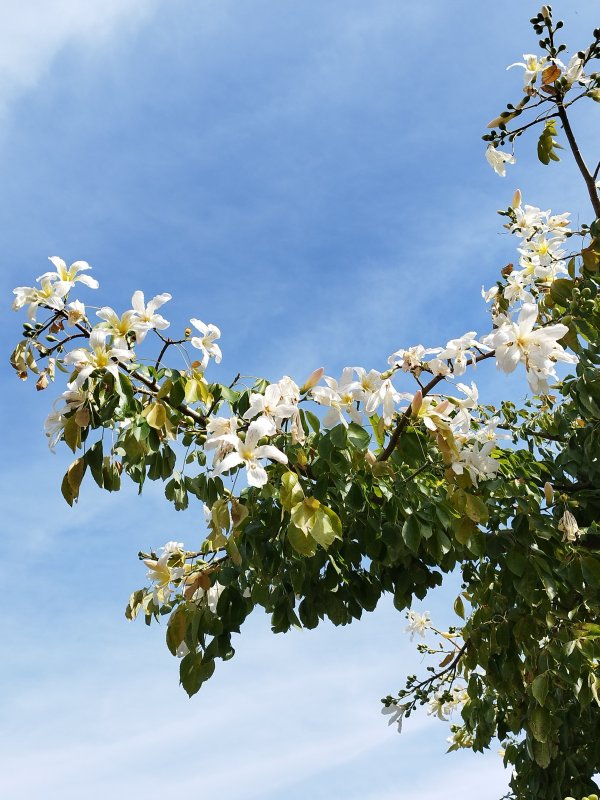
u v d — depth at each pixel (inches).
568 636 133.0
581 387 143.9
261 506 129.6
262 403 109.5
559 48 146.1
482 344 114.1
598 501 152.2
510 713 172.1
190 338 119.9
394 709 185.5
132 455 115.3
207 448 104.7
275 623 136.6
